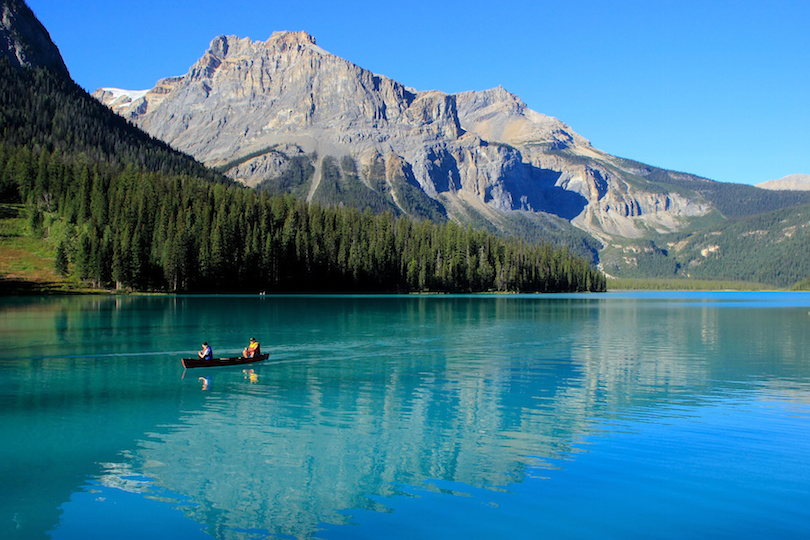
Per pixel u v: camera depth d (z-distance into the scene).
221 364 46.03
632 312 124.12
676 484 21.33
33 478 21.89
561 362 49.62
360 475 22.22
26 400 34.16
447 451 25.05
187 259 159.62
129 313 95.00
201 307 112.69
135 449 25.17
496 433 27.70
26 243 167.12
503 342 63.78
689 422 29.61
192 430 28.06
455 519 18.62
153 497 20.27
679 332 77.06
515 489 20.88
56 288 143.00
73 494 20.48
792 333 76.06
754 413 31.59
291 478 21.91
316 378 41.81
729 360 51.16
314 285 192.00
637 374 43.69
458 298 188.12
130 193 183.00
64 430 27.94
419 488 21.08
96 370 44.06
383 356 52.56
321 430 28.16
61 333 66.75
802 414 31.22
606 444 26.03
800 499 20.09
